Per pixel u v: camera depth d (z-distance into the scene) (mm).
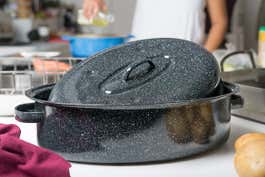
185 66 600
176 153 578
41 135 607
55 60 979
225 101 624
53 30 3143
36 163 464
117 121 553
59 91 604
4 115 854
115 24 3062
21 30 2869
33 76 910
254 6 2391
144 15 1979
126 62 607
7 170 464
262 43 1233
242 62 1197
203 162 588
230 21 2326
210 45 1877
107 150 562
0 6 2969
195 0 1866
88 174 547
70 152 579
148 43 635
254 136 560
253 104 814
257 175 493
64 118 572
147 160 573
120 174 547
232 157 607
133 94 565
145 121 553
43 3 3211
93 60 620
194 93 579
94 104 548
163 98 565
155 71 593
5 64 1011
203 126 586
